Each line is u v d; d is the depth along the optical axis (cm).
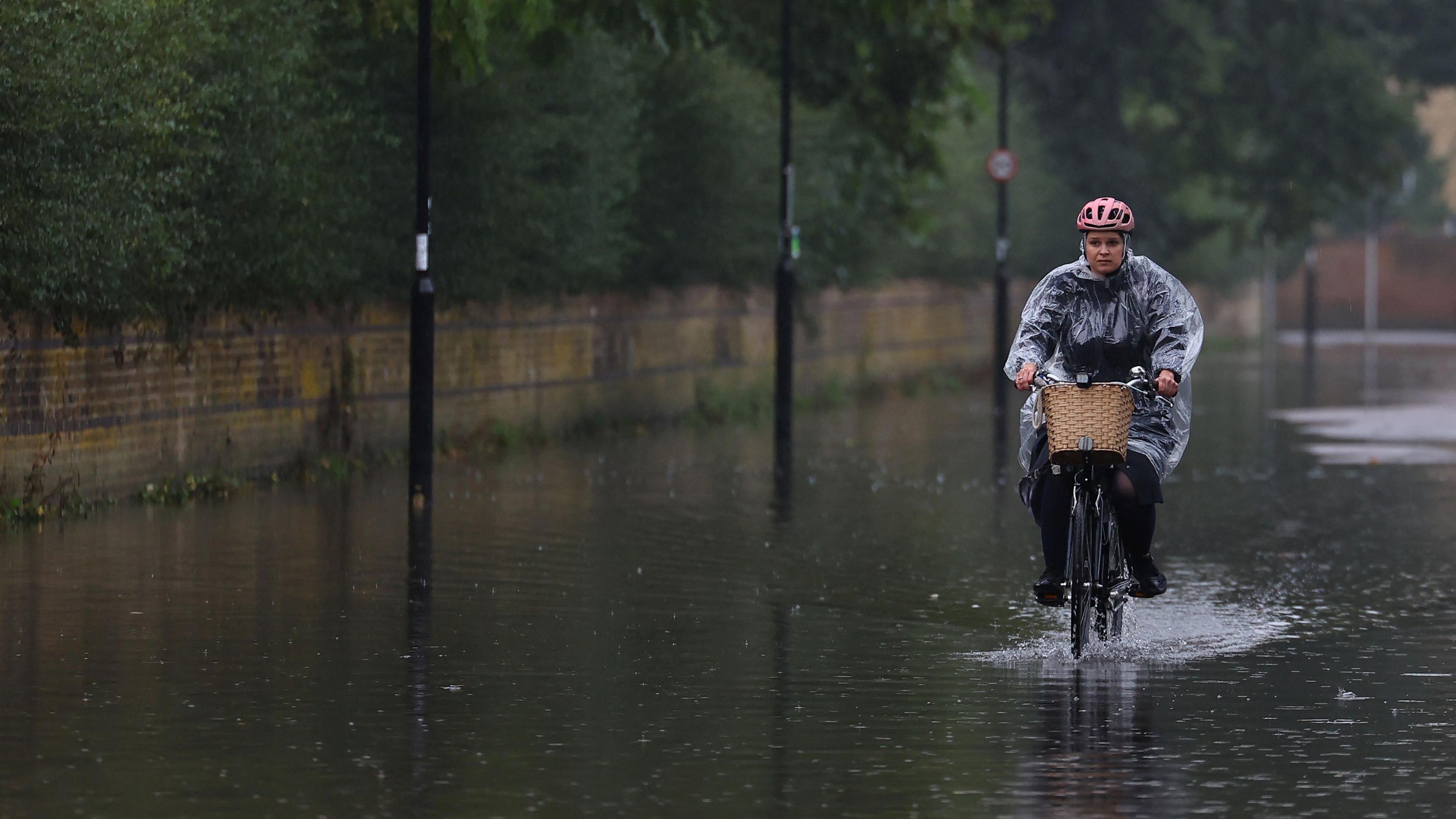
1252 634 3766
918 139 9788
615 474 7125
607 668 3341
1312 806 2411
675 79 9656
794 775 2558
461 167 7412
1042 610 4047
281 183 5884
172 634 3619
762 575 4538
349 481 6675
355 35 6719
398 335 7525
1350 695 3122
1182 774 2575
